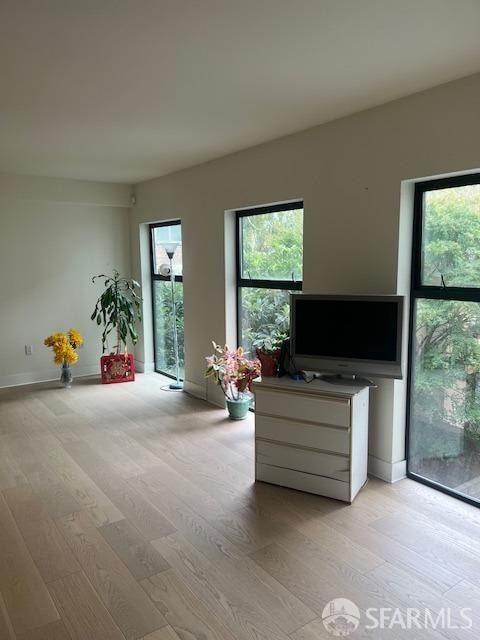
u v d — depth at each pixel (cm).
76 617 198
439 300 289
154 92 269
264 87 262
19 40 203
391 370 288
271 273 415
